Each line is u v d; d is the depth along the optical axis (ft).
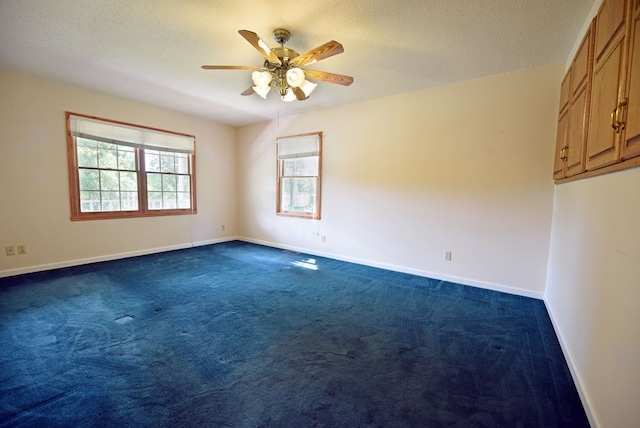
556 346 6.81
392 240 12.78
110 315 8.00
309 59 7.34
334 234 14.66
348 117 13.75
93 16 7.06
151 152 14.84
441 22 7.08
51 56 9.20
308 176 15.57
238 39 8.05
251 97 12.94
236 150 18.94
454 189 11.12
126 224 14.06
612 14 4.71
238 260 14.19
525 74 9.63
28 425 4.29
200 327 7.43
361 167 13.50
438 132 11.34
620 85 4.26
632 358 3.59
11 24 7.39
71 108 11.93
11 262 10.94
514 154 9.94
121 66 9.88
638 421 3.35
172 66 9.84
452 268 11.34
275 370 5.75
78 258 12.60
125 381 5.33
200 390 5.14
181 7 6.68
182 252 15.60
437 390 5.28
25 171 11.07
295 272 12.35
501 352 6.53
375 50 8.50
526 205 9.83
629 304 3.79
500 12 6.63
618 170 4.39
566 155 7.56
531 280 9.88
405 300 9.49
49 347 6.38
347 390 5.23
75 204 12.34
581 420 4.64
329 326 7.63
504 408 4.86
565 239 7.47
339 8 6.61
